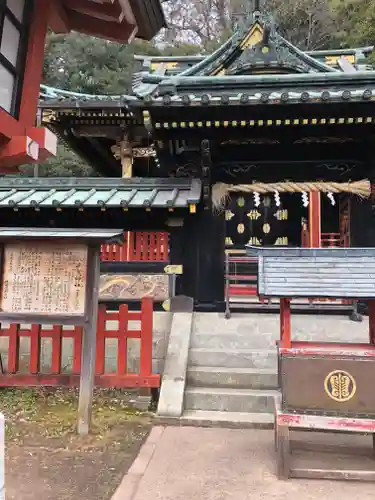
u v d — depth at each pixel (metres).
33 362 5.73
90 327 4.96
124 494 3.50
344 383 3.82
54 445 4.52
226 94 7.42
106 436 4.79
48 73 24.66
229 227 11.66
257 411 5.51
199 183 8.45
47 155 3.16
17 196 8.59
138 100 7.28
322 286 3.91
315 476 3.79
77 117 10.70
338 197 10.21
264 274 4.06
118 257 8.59
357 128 7.77
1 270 5.10
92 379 4.98
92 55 24.64
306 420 3.80
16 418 5.25
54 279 5.04
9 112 2.96
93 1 3.54
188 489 3.59
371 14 22.33
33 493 3.54
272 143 8.58
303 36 27.55
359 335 7.21
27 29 3.07
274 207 11.67
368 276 4.00
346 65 10.67
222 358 6.46
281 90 7.82
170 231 8.55
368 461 4.13
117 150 11.73
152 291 8.32
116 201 8.02
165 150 9.20
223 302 8.40
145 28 3.98
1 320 4.99
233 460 4.17
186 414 5.37
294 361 3.89
